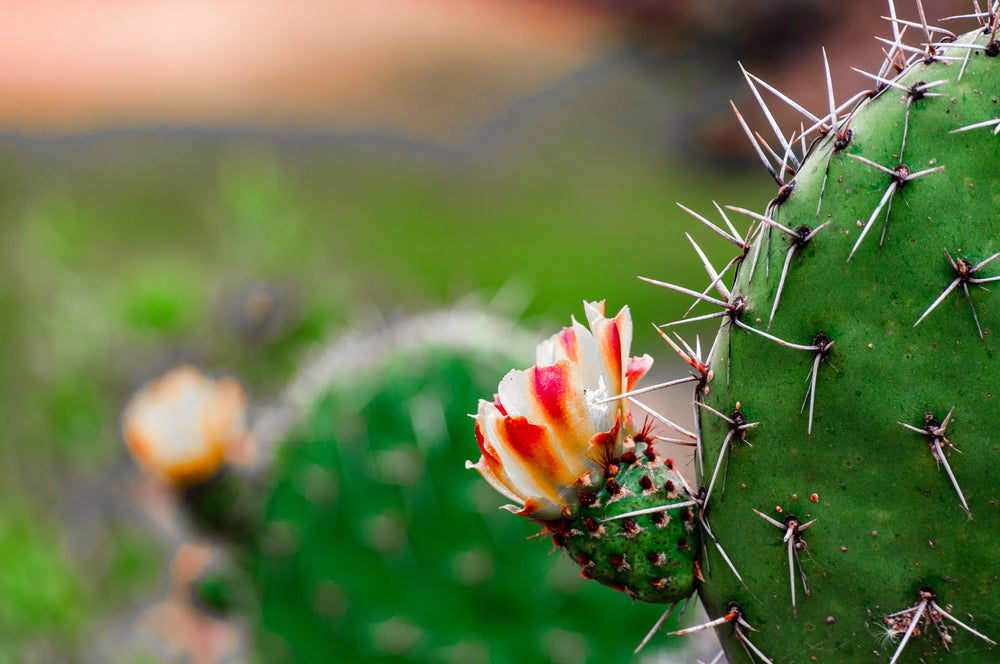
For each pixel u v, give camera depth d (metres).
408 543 0.96
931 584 0.66
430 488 0.96
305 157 4.32
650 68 4.39
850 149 0.67
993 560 0.66
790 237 0.67
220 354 1.35
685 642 0.95
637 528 0.68
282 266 1.42
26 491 1.38
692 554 0.68
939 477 0.66
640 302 2.90
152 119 4.62
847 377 0.66
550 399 0.67
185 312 1.37
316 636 0.98
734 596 0.68
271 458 0.99
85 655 1.19
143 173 3.89
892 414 0.66
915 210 0.66
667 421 0.69
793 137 0.69
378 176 4.08
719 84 3.96
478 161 4.34
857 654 0.67
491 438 0.68
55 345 1.40
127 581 1.32
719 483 0.68
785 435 0.67
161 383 1.04
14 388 1.47
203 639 1.15
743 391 0.67
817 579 0.67
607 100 4.57
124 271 1.48
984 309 0.66
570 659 0.95
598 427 0.68
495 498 0.96
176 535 1.29
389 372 0.97
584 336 0.68
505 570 0.96
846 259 0.66
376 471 0.96
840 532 0.67
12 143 4.24
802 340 0.67
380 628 0.96
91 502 1.37
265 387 1.33
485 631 0.97
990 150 0.66
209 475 0.99
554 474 0.68
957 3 2.40
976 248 0.66
